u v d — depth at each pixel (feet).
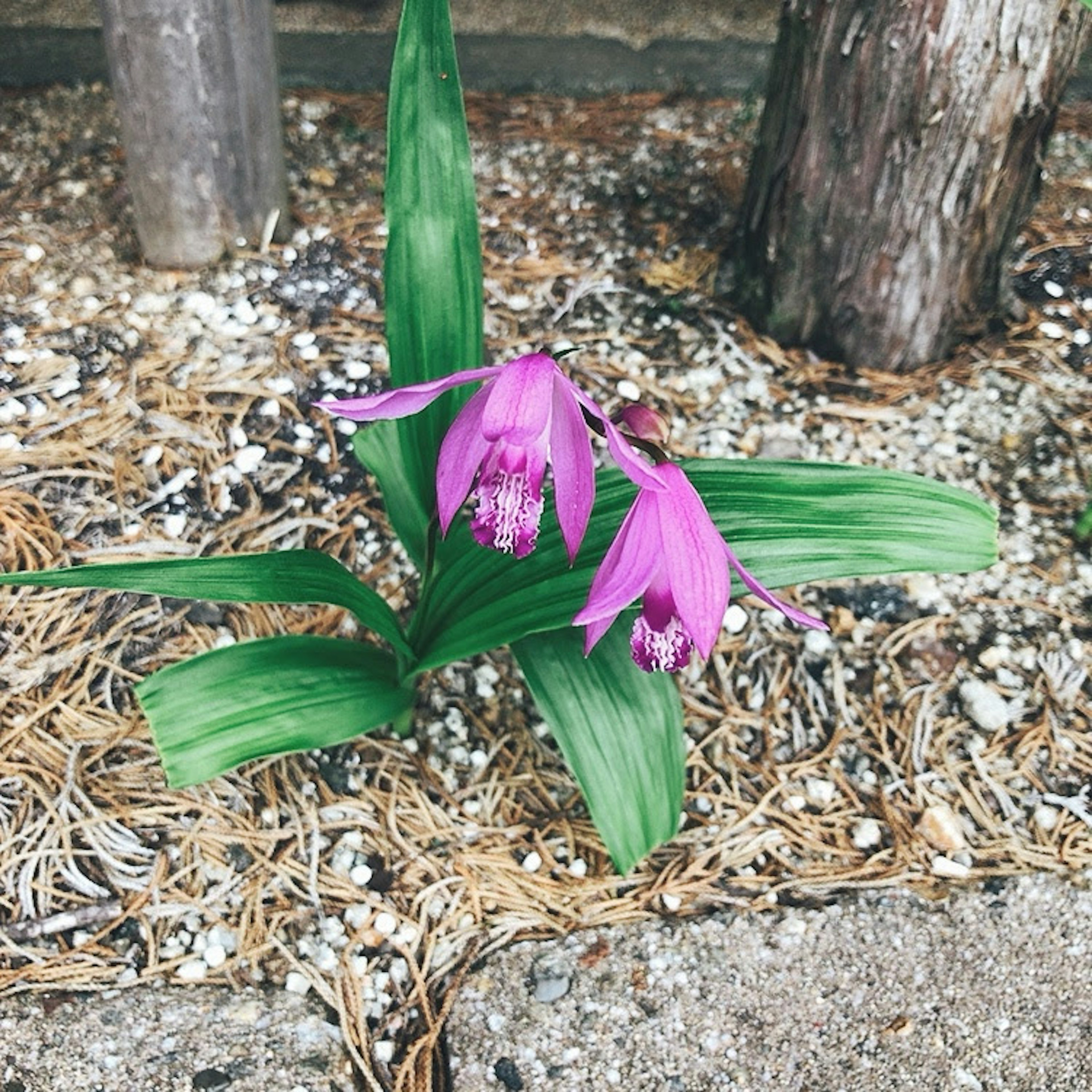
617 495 0.87
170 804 0.97
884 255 1.23
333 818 0.98
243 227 1.33
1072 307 1.40
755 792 1.03
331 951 0.92
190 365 1.23
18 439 1.15
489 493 0.73
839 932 0.96
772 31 1.64
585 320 1.34
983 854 1.01
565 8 1.60
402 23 0.78
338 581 0.80
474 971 0.93
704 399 1.28
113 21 1.15
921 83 1.11
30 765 0.97
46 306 1.27
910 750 1.06
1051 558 1.18
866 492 0.81
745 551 0.80
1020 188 1.24
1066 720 1.08
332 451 1.19
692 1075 0.89
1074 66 1.17
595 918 0.96
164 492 1.13
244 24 1.20
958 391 1.31
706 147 1.59
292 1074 0.87
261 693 0.84
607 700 0.88
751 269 1.33
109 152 1.47
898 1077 0.90
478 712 1.06
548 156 1.56
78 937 0.91
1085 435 1.28
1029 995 0.94
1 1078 0.85
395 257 0.83
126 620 1.05
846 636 1.12
